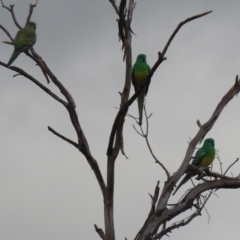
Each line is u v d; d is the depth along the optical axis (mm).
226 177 12930
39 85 13000
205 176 13062
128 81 13914
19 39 14812
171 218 12523
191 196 12711
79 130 12797
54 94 13039
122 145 13250
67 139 12867
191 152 12734
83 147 12805
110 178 13094
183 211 12602
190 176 14609
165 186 12594
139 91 12312
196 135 12891
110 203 12977
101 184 13070
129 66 13922
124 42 13984
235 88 13086
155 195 12555
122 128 13227
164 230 12484
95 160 13016
